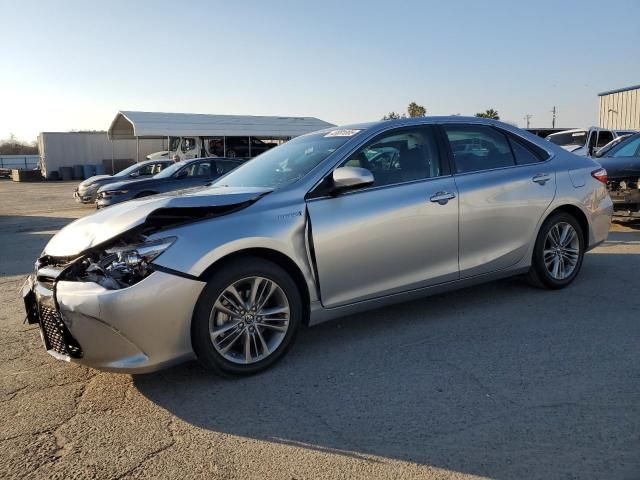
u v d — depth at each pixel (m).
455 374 3.66
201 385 3.65
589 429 2.93
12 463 2.79
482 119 5.09
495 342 4.19
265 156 5.02
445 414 3.15
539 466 2.63
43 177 42.50
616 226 9.57
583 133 15.41
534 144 5.34
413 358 3.95
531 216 5.05
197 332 3.51
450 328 4.52
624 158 8.85
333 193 4.03
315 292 3.96
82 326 3.30
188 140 29.72
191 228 3.54
